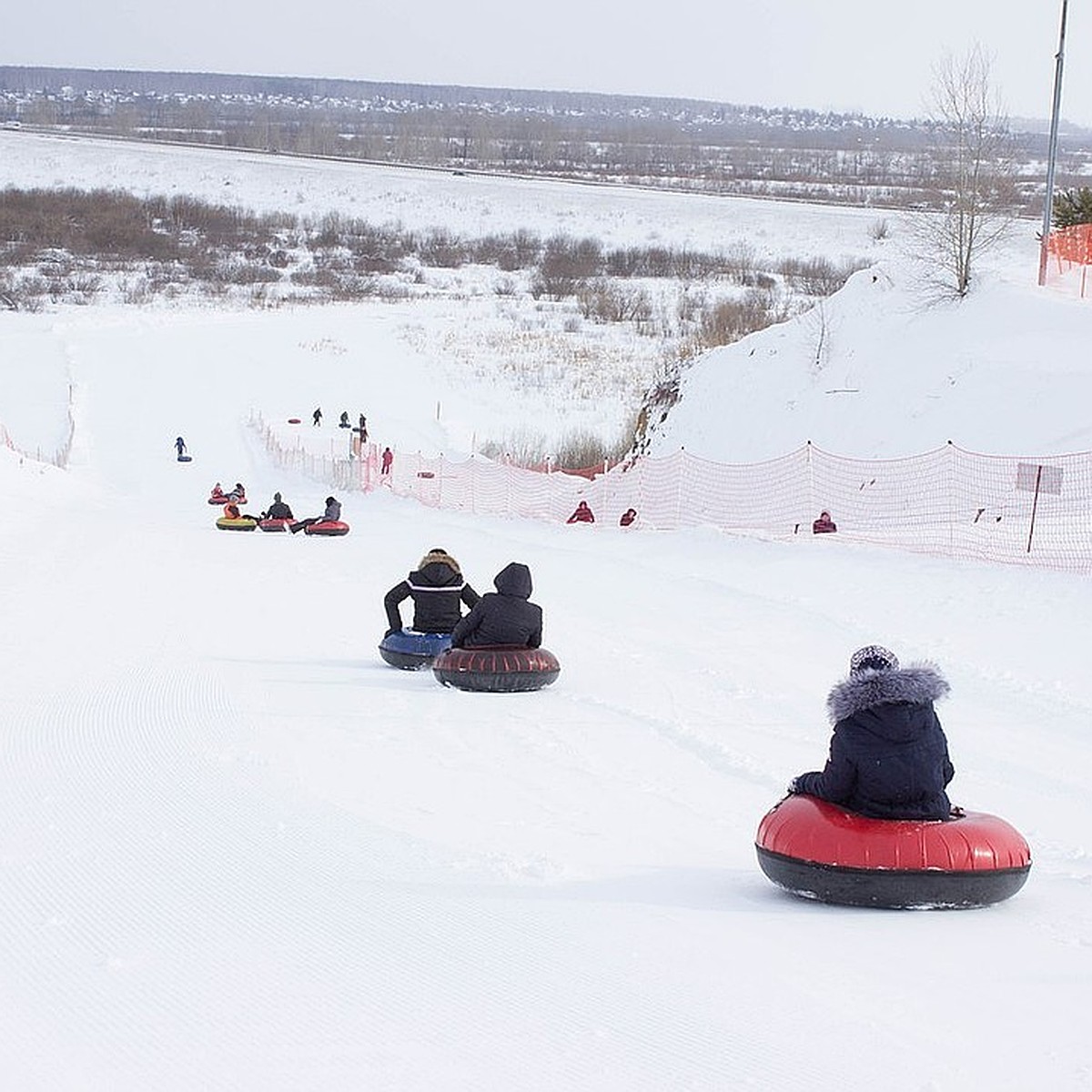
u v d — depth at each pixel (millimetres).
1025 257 58844
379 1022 5711
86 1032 5625
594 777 10883
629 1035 5566
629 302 103812
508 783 10602
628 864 8391
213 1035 5582
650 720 13156
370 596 22469
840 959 6582
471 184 165375
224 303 107938
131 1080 5137
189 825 9023
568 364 84062
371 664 16188
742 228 133625
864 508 33188
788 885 7676
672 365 51000
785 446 40000
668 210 143375
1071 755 12188
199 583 23859
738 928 7078
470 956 6535
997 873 7480
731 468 39344
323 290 115312
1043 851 9125
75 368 82375
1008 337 38375
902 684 7734
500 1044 5473
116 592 22391
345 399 76750
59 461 62031
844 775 7785
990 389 36125
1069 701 14211
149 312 100875
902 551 24406
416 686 14797
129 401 75875
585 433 62750
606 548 28859
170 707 13258
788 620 19375
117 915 7168
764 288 106875
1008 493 30578
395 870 8062
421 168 183500
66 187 162375
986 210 43375
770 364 43938
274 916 7141
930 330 40656
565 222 144375
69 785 10117
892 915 7441
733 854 8742
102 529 35875
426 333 94188
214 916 7145
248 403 76125
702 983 6184
